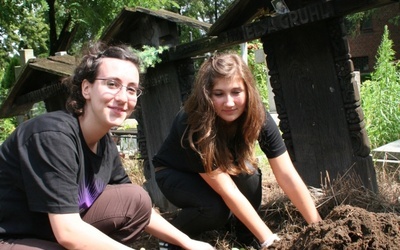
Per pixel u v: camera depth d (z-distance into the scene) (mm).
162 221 2479
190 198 2740
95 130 2045
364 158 3207
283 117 3588
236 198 2492
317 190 3342
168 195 2852
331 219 2062
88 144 2096
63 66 4945
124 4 12570
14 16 12320
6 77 11961
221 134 2549
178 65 3977
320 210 3061
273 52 3551
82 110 2045
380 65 6352
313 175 3494
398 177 3859
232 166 2564
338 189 3189
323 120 3365
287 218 3086
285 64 3502
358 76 7445
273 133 2615
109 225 2285
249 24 3445
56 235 1865
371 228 1886
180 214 2828
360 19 21219
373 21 23750
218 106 2443
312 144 3461
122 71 1999
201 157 2484
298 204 2613
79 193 2098
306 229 2066
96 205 2254
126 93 2016
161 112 4145
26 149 1895
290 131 3574
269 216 3156
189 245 2438
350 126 3234
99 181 2205
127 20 4121
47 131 1903
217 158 2514
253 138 2553
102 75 1980
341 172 3332
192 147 2508
